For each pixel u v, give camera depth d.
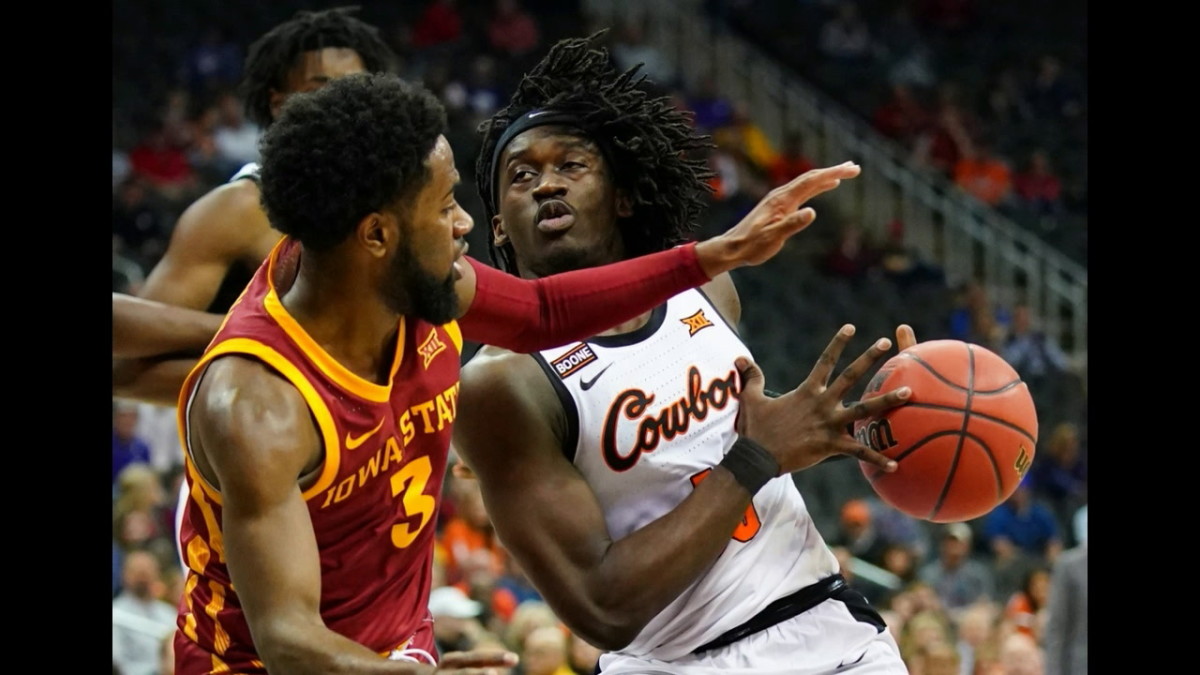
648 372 2.70
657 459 2.67
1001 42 16.23
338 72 3.56
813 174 2.39
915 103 15.31
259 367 2.16
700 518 2.48
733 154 13.69
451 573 6.56
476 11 14.88
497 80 14.03
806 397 2.55
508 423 2.60
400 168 2.15
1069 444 10.29
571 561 2.53
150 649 5.95
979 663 6.59
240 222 3.17
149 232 10.97
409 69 13.60
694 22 15.48
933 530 8.77
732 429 2.74
